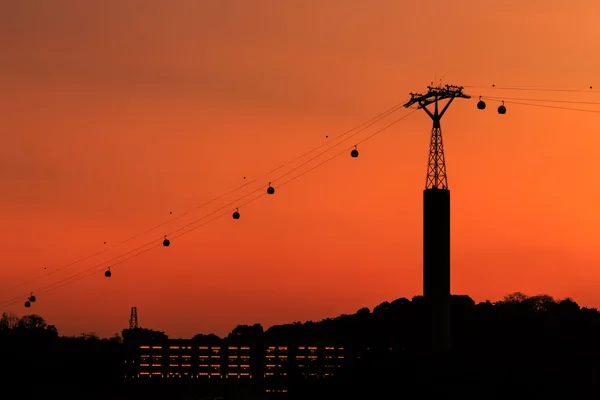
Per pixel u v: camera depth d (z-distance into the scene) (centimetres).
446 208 15900
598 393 15038
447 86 15888
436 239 15875
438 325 15888
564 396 14938
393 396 15662
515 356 16450
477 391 15138
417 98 16088
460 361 15850
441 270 15875
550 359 16325
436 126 16012
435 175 16075
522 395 15000
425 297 16000
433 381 15412
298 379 18650
